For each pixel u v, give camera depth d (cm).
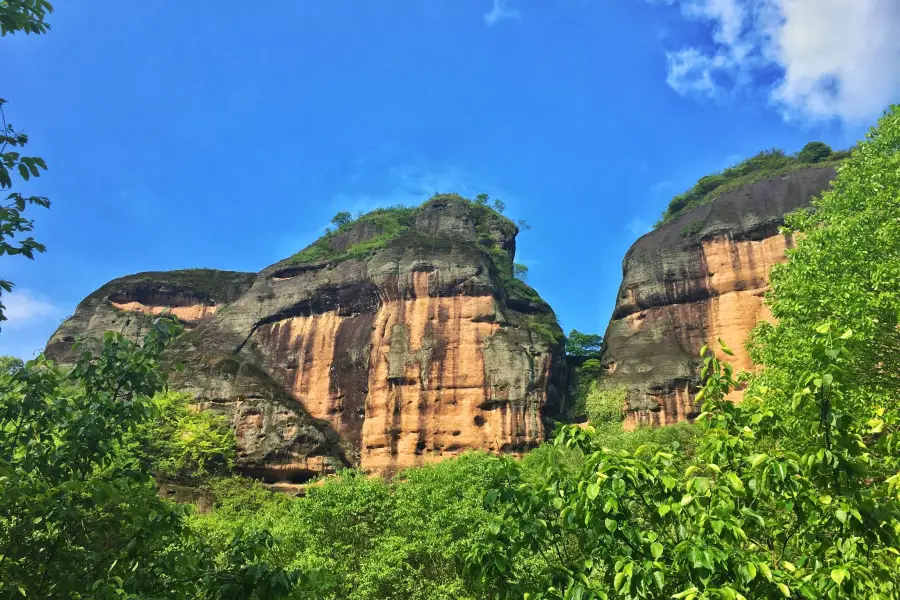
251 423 6700
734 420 881
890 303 2053
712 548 684
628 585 698
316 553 2655
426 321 7181
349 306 7731
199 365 7362
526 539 853
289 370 7556
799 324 2536
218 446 6356
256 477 6456
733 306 6731
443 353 6944
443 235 8544
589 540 806
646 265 7506
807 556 802
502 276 8056
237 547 895
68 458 881
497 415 6556
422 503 3017
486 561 838
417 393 6762
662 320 7125
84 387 1006
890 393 2041
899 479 831
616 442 5144
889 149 2792
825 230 2588
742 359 6419
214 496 5750
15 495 780
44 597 789
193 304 9144
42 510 816
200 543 948
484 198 9681
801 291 2420
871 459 934
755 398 913
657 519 804
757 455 772
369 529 2919
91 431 895
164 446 5922
